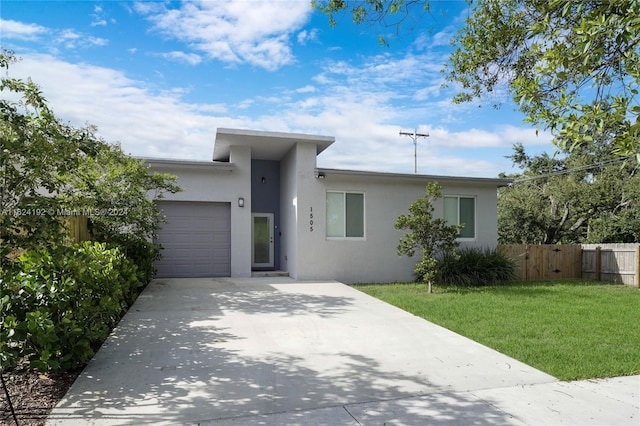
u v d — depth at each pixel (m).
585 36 2.82
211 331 6.13
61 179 4.66
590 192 22.20
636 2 2.53
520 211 24.00
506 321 7.02
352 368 4.62
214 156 14.66
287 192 13.55
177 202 12.48
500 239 25.81
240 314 7.30
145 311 7.45
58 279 4.51
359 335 6.02
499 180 13.44
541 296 9.84
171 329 6.21
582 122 2.71
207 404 3.63
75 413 3.42
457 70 6.70
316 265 12.23
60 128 4.21
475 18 5.97
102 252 6.70
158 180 9.59
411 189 13.18
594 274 14.41
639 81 2.71
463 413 3.50
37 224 3.75
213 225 12.76
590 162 23.00
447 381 4.25
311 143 12.35
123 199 8.65
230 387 4.02
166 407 3.55
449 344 5.61
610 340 5.86
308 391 3.95
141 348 5.27
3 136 3.66
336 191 12.59
